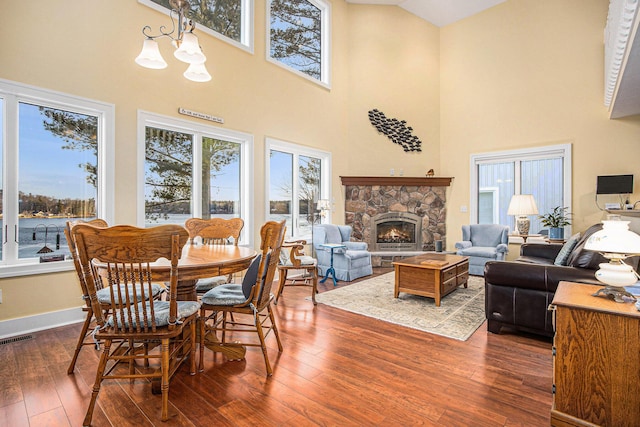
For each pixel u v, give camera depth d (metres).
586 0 5.22
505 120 6.01
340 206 6.38
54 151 3.04
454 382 2.03
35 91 2.84
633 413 1.48
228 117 4.41
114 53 3.33
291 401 1.81
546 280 2.55
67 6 3.02
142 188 3.56
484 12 6.27
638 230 3.38
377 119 6.55
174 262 1.62
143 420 1.64
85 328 2.11
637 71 3.32
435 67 6.77
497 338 2.73
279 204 5.34
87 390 1.91
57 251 3.06
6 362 2.25
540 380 2.05
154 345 2.21
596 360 1.56
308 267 3.74
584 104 5.23
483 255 5.20
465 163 6.48
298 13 5.70
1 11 2.68
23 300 2.81
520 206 5.16
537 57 5.67
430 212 6.57
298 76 5.51
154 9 3.65
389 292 4.23
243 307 2.15
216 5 4.37
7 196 2.79
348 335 2.78
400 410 1.74
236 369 2.17
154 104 3.65
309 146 5.71
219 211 4.43
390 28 6.64
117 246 1.58
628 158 4.90
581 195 5.24
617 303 1.62
